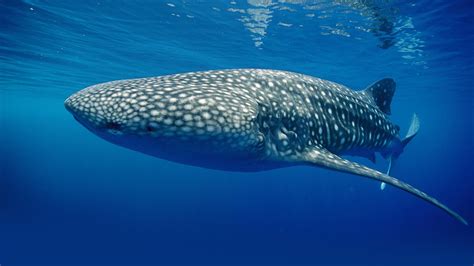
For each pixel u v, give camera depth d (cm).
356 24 1354
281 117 416
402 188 384
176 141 315
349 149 563
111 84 357
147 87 335
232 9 1206
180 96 318
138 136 311
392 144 688
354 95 588
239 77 421
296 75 495
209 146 326
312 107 473
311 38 1541
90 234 4022
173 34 1471
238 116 331
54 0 1119
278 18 1294
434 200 373
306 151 441
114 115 307
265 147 379
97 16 1257
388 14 1245
